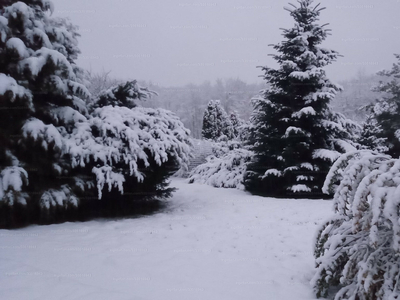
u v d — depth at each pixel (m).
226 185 13.16
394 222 2.46
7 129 6.29
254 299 3.29
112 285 3.56
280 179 10.85
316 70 10.41
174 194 10.41
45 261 4.24
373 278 2.73
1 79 5.77
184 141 8.18
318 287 3.24
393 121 19.06
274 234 5.59
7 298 3.16
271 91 11.25
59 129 6.92
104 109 7.63
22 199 6.00
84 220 7.16
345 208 2.97
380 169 2.85
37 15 7.02
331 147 11.10
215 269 4.08
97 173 6.53
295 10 11.42
